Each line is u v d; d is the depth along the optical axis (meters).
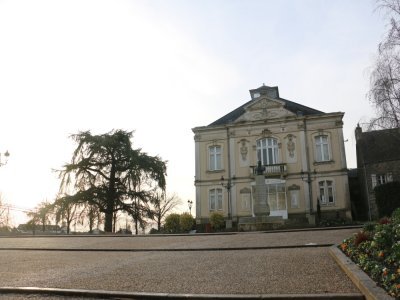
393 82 17.91
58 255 14.56
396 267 6.91
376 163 36.53
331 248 11.46
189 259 11.91
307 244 13.74
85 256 14.06
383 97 18.02
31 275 9.95
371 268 7.54
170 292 7.54
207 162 41.28
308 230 21.19
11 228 50.91
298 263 9.98
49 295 7.77
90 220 40.94
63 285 8.46
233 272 9.27
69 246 17.84
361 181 39.66
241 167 40.19
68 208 40.28
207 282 8.29
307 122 39.53
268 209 28.69
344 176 37.56
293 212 37.94
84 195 40.69
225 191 40.16
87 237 23.14
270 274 8.78
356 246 10.06
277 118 40.00
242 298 6.87
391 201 28.83
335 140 38.50
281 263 10.13
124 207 42.25
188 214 37.66
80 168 41.66
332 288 7.20
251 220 28.27
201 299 7.01
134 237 22.19
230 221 36.22
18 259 13.44
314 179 38.28
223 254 12.79
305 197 37.97
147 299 7.29
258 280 8.23
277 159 39.59
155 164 43.03
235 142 40.88
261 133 40.31
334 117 38.88
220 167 40.97
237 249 14.02
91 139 41.53
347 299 6.52
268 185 38.94
